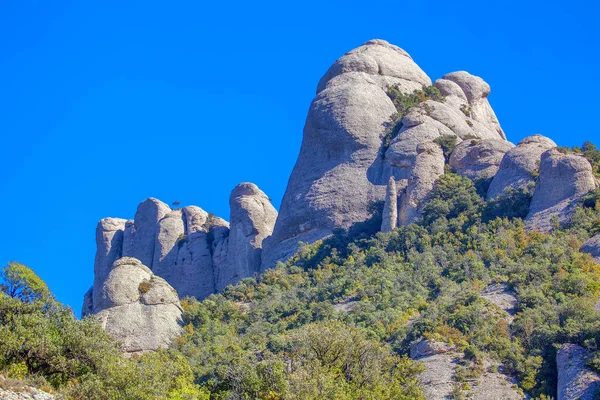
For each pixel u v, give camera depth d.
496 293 145.50
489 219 171.88
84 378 99.00
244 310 168.12
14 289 117.31
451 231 171.62
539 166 177.38
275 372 105.19
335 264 176.38
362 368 109.38
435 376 123.75
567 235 157.50
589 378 116.69
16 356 102.50
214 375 121.12
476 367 124.69
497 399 118.69
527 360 125.00
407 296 151.12
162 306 165.75
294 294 167.00
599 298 140.25
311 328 113.44
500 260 155.88
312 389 99.88
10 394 87.25
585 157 175.62
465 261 157.25
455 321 135.50
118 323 161.62
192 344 152.12
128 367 99.00
